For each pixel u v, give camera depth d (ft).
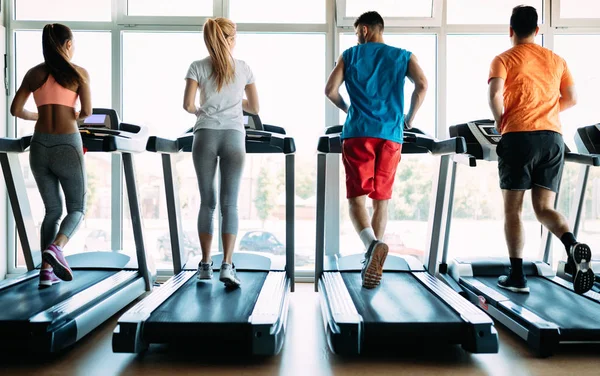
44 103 7.72
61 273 7.52
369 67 7.71
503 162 8.02
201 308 6.75
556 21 11.37
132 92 11.78
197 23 11.60
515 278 8.32
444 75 11.54
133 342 5.92
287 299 7.95
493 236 11.99
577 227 10.05
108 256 10.24
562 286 8.75
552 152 7.76
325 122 11.69
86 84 7.95
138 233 9.55
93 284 8.43
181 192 11.98
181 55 11.81
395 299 7.37
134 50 11.78
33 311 6.63
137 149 8.70
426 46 11.75
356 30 8.14
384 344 7.01
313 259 12.07
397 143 7.71
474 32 11.45
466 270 9.70
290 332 7.58
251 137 8.58
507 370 6.04
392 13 11.48
